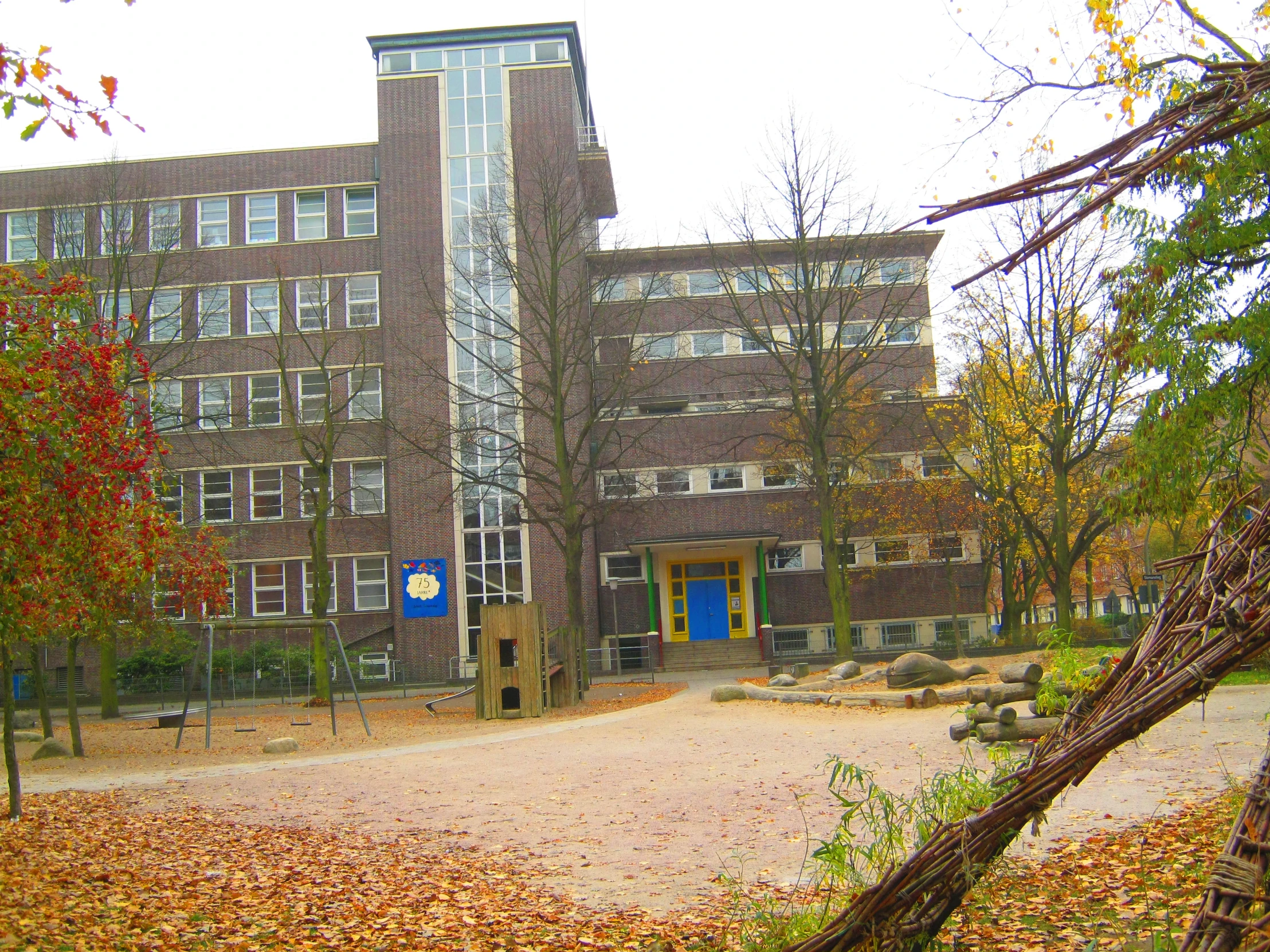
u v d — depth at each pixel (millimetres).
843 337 44531
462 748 19625
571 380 33438
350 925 7781
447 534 42938
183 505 44031
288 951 7094
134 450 11961
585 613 42906
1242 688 16703
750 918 6895
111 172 37875
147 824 12633
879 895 3902
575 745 18719
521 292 32969
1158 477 11352
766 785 13023
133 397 13555
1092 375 29125
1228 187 9531
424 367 42750
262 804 14188
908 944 3996
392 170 45188
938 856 3828
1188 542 30516
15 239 45438
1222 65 3359
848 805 5863
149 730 26906
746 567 44281
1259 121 3219
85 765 19484
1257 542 3467
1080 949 5688
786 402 43125
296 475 44750
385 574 44125
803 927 5770
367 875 9516
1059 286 29547
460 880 9219
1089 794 10133
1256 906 3018
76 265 34469
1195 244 10078
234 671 41031
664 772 14852
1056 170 3359
